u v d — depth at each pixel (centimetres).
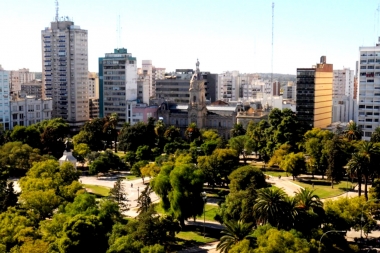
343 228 13062
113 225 12469
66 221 11644
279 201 12100
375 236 14388
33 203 13912
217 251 13338
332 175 19950
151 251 10688
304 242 10681
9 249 11181
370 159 16788
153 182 15725
